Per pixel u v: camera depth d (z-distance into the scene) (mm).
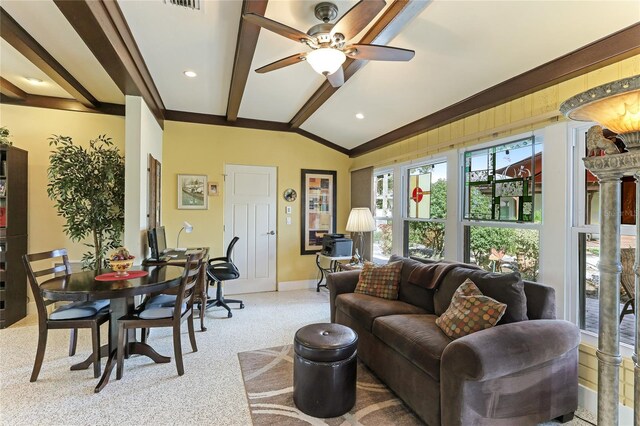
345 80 2973
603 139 1258
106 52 2383
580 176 2338
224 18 2375
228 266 4180
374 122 4180
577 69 2166
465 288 2268
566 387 1935
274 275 5129
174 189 4574
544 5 1886
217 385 2324
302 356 2033
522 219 2742
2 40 2682
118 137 4113
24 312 3672
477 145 3156
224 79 3463
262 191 5047
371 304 2729
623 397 1968
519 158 2770
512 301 2066
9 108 3797
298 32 1832
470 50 2404
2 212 3398
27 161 3756
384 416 2012
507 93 2676
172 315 2502
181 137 4605
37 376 2346
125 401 2117
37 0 2109
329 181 5438
